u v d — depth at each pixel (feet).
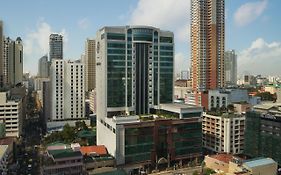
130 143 524.93
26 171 542.16
